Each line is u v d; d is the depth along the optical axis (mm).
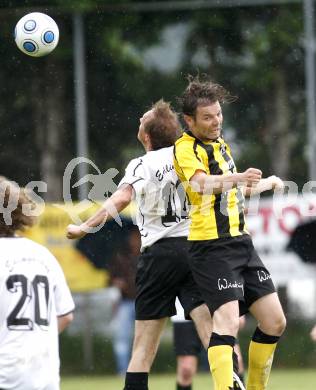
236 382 20609
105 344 46438
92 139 53188
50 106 54250
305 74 56312
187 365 29062
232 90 56406
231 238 21141
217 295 20844
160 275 23391
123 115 53688
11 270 17922
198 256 21203
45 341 17859
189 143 21359
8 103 54312
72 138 53750
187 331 29031
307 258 45062
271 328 21391
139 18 56438
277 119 55688
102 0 54531
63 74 54594
